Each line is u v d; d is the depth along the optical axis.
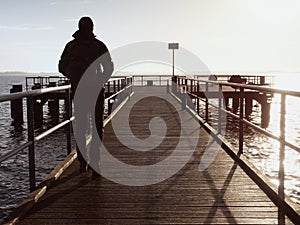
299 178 12.30
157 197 4.50
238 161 6.21
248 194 4.59
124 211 4.04
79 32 5.22
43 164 14.93
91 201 4.36
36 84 27.30
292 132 22.73
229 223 3.69
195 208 4.12
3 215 9.91
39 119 27.08
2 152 18.81
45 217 3.88
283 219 3.78
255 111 34.66
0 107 45.44
